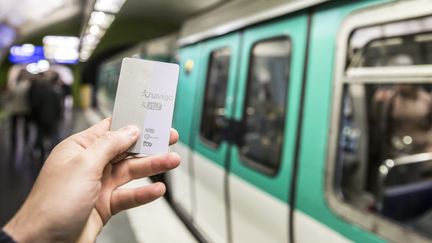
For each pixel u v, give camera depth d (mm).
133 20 9938
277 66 3469
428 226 2453
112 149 924
